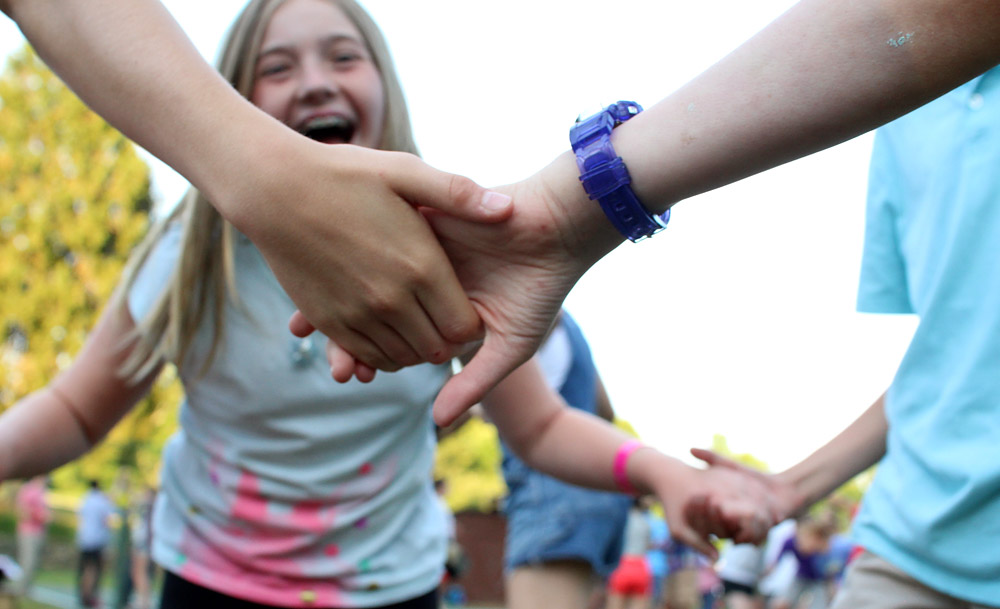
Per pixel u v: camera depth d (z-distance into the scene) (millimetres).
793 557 8062
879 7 927
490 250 1154
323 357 1574
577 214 1109
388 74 1776
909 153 1602
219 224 1612
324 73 1664
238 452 1612
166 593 1667
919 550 1490
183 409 1698
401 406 1623
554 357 2635
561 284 1165
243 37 1680
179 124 1115
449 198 1092
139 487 14703
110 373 1701
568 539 2592
